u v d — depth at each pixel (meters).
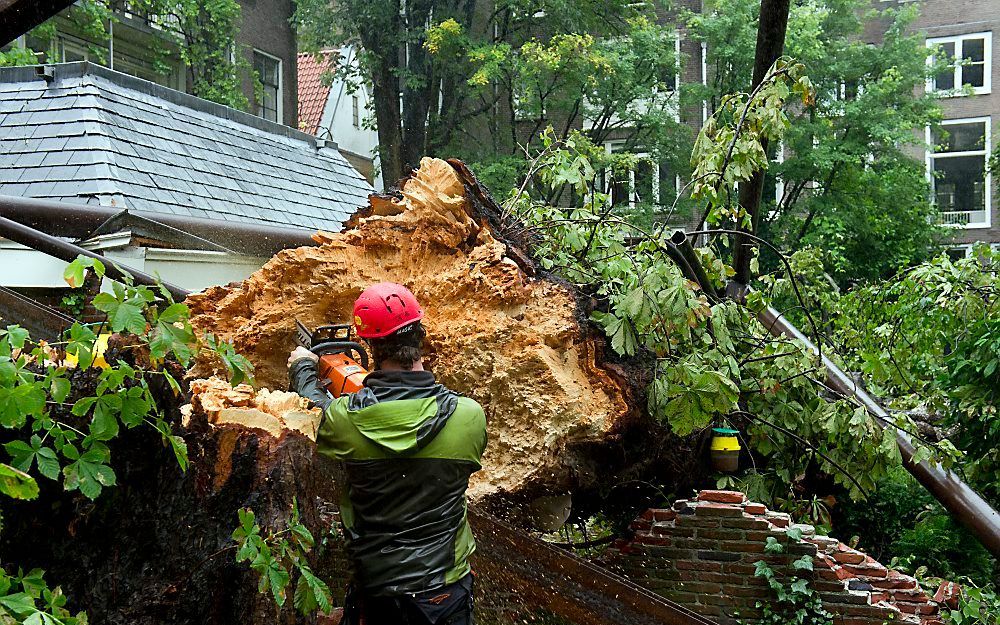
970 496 5.98
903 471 8.34
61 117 8.44
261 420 2.87
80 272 2.40
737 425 6.08
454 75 20.25
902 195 21.97
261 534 2.71
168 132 9.29
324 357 3.28
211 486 2.77
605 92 19.89
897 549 7.18
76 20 16.16
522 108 19.89
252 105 20.61
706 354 4.91
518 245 5.14
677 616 4.18
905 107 22.20
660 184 20.70
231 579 2.70
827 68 21.50
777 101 6.34
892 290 9.09
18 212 6.52
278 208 9.63
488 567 4.13
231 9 18.53
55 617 2.13
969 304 7.86
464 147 20.34
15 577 2.25
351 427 2.80
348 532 2.87
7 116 8.54
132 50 18.38
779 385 5.71
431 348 4.62
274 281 4.85
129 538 2.63
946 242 24.23
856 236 21.70
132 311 2.38
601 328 4.90
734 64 21.47
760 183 7.71
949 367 7.59
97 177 7.59
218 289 4.94
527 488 4.47
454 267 4.79
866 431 5.59
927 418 8.26
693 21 21.39
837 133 21.78
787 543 5.43
